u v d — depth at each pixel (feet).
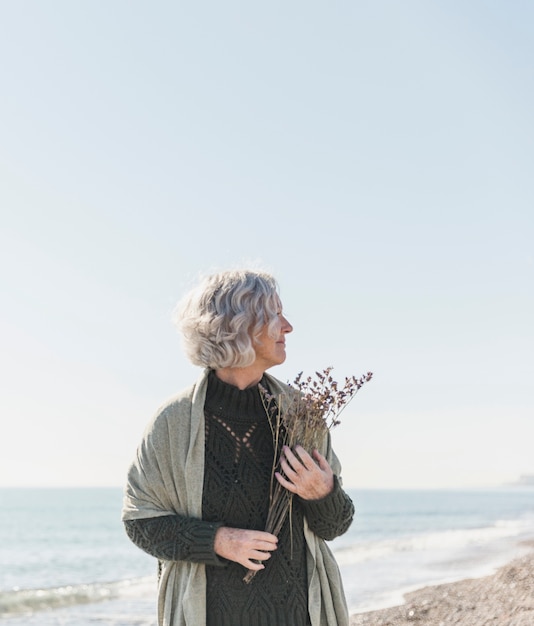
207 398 9.46
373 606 29.12
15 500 380.17
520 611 22.31
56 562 94.07
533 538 76.28
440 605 25.27
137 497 9.30
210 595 8.94
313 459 9.26
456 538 86.33
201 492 9.14
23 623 36.29
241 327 9.12
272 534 8.95
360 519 180.55
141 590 48.19
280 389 9.80
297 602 9.07
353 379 9.43
